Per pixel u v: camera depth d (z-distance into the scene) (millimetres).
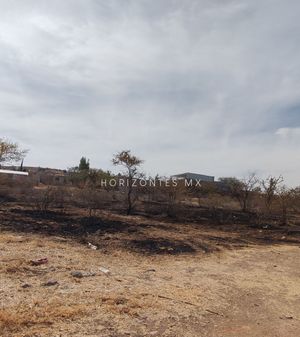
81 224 13547
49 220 13820
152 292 7008
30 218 13898
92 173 30047
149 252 10969
